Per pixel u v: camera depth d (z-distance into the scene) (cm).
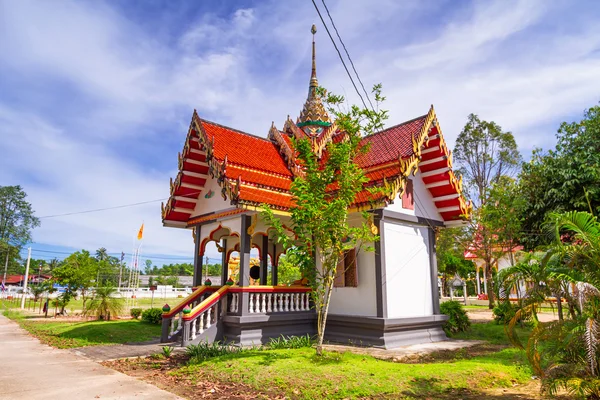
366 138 1546
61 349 1242
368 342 1231
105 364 987
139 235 3303
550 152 1838
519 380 821
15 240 7806
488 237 2583
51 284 2955
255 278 1962
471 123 3991
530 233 1905
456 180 1464
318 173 1021
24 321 2355
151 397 695
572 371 623
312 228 955
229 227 1338
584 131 1769
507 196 2242
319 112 1862
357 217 1335
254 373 793
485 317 2334
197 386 762
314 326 1380
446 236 3325
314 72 1955
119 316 2381
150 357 1057
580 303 579
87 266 2867
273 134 1691
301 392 702
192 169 1435
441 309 1606
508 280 788
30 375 868
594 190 1551
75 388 755
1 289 6350
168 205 1474
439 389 730
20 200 7881
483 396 707
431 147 1430
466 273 4769
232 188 1190
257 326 1234
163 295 5469
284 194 1347
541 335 663
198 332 1210
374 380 750
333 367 823
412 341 1291
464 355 1083
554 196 1697
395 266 1315
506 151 3812
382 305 1218
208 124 1455
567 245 736
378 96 1052
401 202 1377
